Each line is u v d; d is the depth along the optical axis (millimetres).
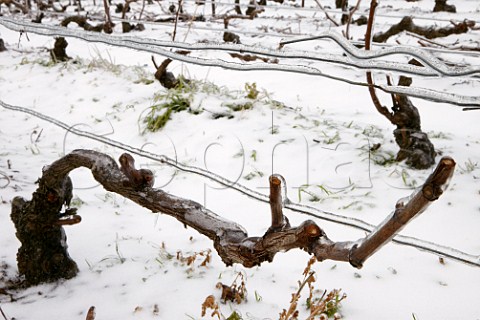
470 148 4762
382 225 1219
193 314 2598
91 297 2783
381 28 12430
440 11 14984
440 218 3535
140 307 2660
